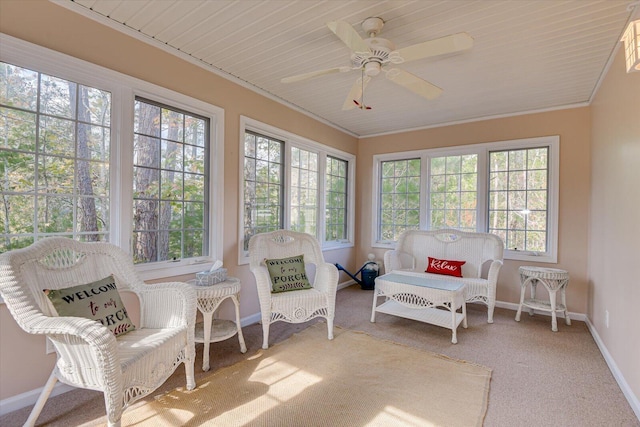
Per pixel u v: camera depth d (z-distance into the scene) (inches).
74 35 82.0
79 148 85.7
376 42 77.1
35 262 67.2
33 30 75.3
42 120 79.2
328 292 115.1
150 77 98.4
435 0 76.4
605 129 111.6
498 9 79.8
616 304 94.2
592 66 109.1
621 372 86.6
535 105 147.9
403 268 172.4
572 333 124.4
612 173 102.1
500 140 161.9
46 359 77.5
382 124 184.2
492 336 120.5
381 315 144.3
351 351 105.5
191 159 114.8
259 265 118.1
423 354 103.9
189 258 113.6
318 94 142.0
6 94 73.6
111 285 76.5
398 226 197.3
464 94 135.5
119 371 56.6
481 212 166.4
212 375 88.5
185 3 80.5
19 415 70.9
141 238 100.3
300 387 83.4
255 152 141.1
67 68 81.0
